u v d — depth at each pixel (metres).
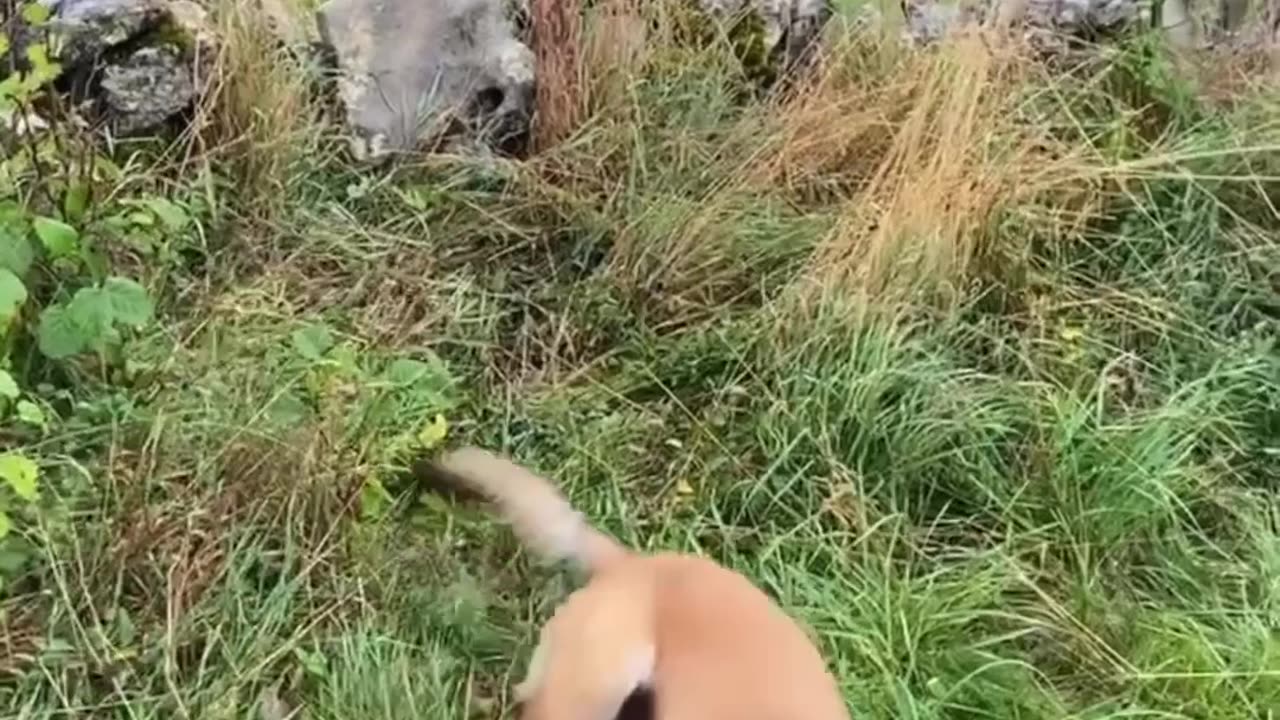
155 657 1.67
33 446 1.85
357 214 2.47
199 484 1.83
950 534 2.00
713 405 2.14
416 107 2.62
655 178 2.51
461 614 1.78
